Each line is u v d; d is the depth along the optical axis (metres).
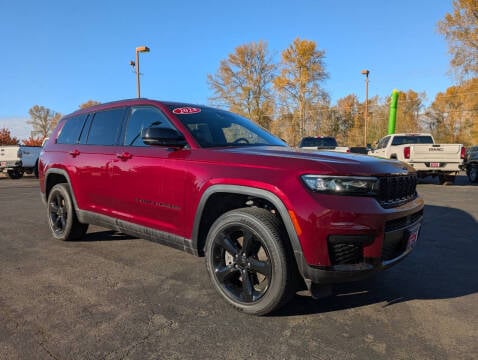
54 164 4.89
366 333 2.57
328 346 2.40
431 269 3.89
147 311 2.89
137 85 22.03
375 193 2.59
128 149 3.83
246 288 2.81
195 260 4.18
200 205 3.06
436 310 2.94
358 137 46.84
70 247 4.69
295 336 2.53
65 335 2.52
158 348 2.37
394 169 2.88
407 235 2.86
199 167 3.10
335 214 2.44
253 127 4.22
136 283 3.47
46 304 3.01
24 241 5.00
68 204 4.71
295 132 50.12
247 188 2.76
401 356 2.29
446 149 12.38
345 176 2.51
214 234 2.97
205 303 3.04
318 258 2.49
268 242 2.64
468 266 3.99
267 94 51.47
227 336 2.52
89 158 4.30
